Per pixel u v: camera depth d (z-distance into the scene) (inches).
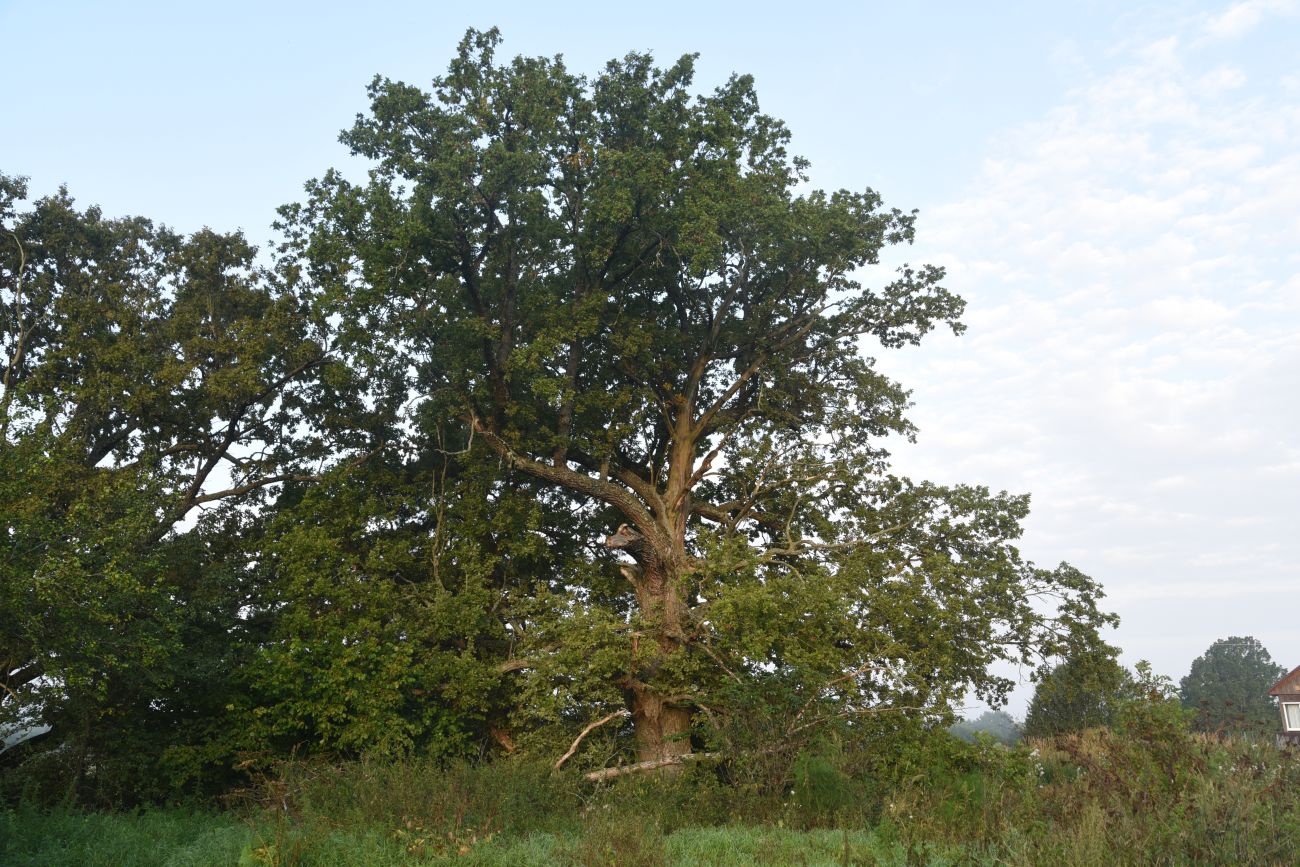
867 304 1164.5
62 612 744.3
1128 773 441.4
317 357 1176.8
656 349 1175.0
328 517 1096.8
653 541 1069.1
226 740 941.8
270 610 1059.3
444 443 1201.4
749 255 1099.9
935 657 889.5
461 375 1027.9
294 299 1174.3
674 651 960.3
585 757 879.1
